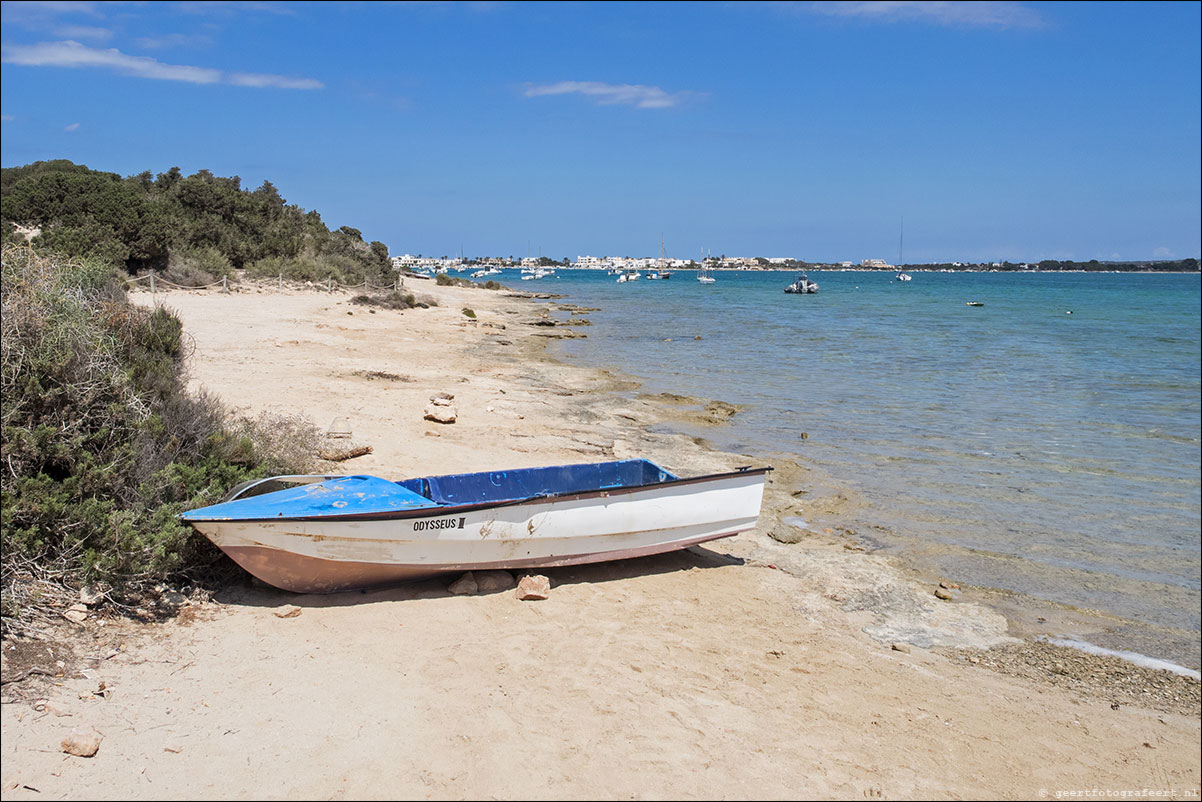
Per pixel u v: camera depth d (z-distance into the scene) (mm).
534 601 7875
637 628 7543
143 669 5695
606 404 18969
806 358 30219
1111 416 20922
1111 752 6398
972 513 12391
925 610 8953
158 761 4793
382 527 7285
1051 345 39062
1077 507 12938
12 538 6094
